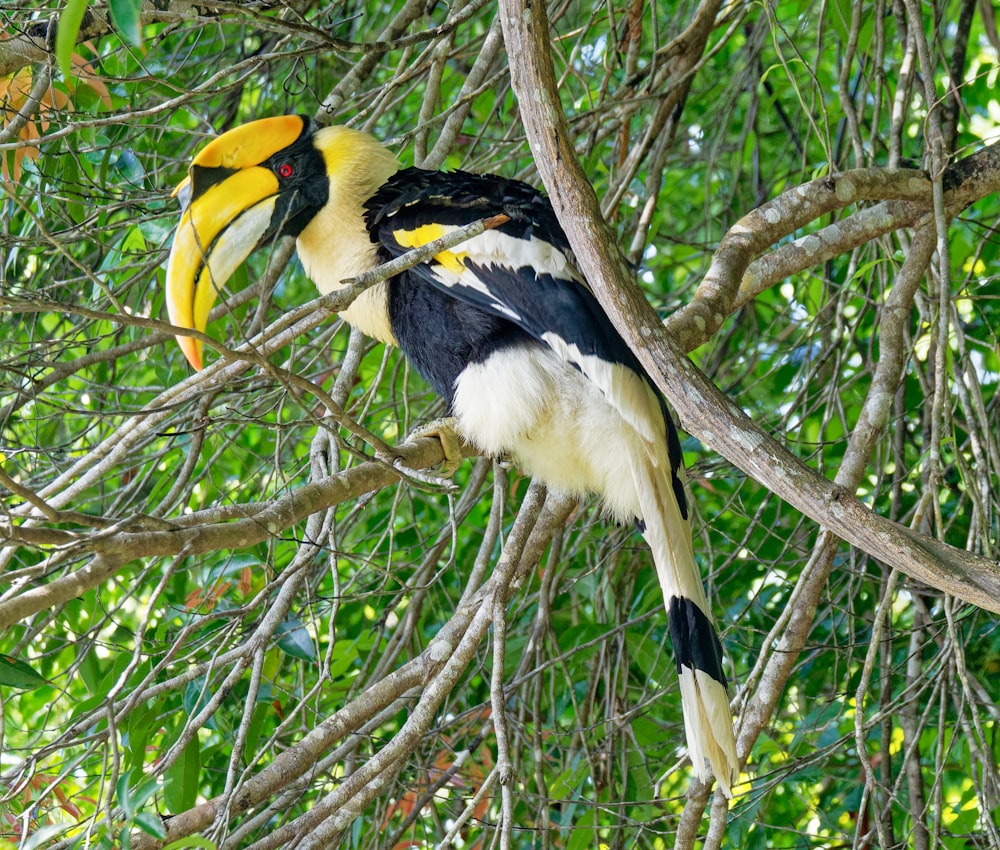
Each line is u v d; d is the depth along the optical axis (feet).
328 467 29.01
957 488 32.19
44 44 26.55
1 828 22.52
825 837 30.37
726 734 21.42
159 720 26.02
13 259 31.78
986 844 26.40
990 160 27.04
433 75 30.55
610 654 31.30
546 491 26.27
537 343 24.54
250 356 17.51
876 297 35.60
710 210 43.04
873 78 33.99
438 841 27.91
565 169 18.79
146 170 33.63
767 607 33.71
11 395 31.45
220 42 36.83
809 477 17.66
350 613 34.53
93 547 17.58
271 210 26.73
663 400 24.64
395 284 26.08
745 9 34.14
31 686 21.97
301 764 22.50
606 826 25.36
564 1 33.37
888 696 29.09
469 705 34.17
